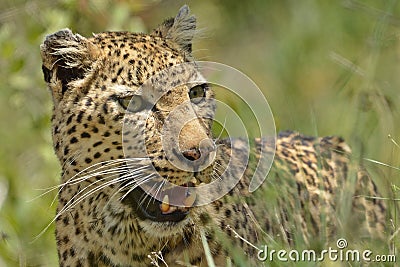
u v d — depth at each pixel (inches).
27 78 624.7
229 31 751.1
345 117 564.7
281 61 703.7
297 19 734.5
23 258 497.4
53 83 439.2
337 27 716.0
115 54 431.8
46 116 615.5
